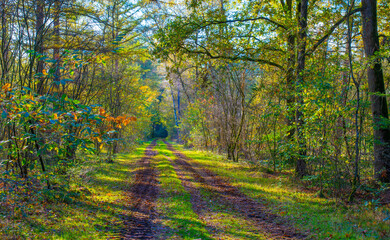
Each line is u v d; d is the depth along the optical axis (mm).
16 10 7867
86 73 11859
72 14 9609
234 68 15227
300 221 7051
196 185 11922
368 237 5473
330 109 8922
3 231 4652
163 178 13188
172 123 62625
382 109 10055
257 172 15062
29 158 7336
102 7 12477
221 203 9062
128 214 7461
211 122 24234
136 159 22047
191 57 15328
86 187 9695
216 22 14039
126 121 6043
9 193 5699
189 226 6535
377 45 10219
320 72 9281
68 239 4980
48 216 6074
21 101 5387
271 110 13195
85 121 5551
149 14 13094
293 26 12352
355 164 8477
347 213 7195
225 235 6039
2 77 7531
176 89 44188
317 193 9742
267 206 8688
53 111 5629
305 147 10945
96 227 6051
